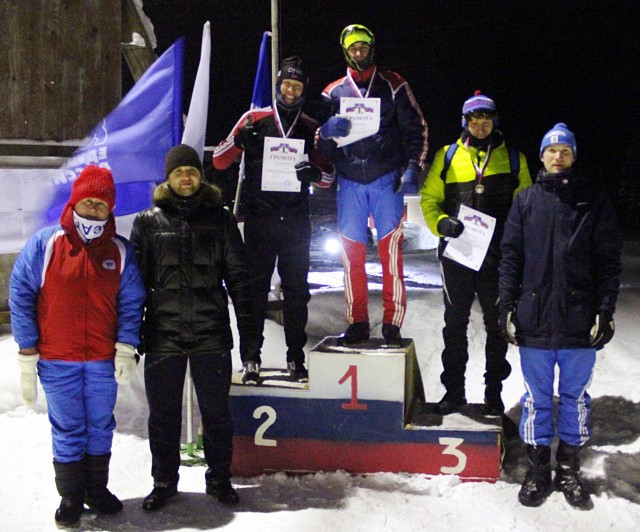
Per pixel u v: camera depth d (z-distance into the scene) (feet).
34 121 19.17
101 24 19.72
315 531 11.21
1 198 18.66
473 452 12.87
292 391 13.23
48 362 11.10
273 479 13.19
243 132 13.62
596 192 11.89
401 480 12.86
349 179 13.61
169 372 11.85
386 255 13.67
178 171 11.66
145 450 14.42
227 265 12.05
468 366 18.75
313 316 21.67
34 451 14.07
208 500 12.34
